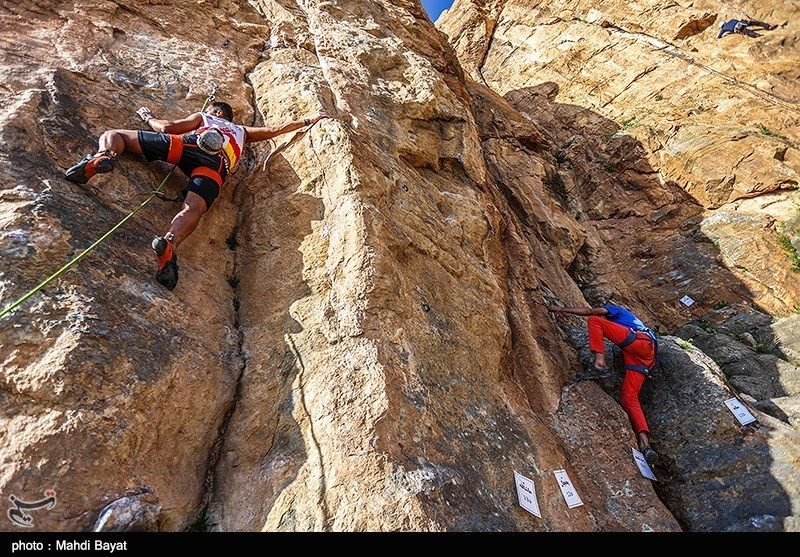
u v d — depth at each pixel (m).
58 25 3.85
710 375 4.17
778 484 3.33
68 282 2.50
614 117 9.23
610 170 8.42
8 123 2.92
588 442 3.77
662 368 4.41
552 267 6.39
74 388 2.21
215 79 4.43
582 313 4.94
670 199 7.67
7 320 2.25
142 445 2.34
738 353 5.43
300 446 2.59
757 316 5.98
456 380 3.28
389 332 3.08
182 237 3.06
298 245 3.54
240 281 3.55
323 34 5.27
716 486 3.53
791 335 5.47
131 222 3.09
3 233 2.47
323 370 2.83
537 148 8.55
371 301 3.12
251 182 4.04
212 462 2.65
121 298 2.67
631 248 7.48
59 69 3.50
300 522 2.28
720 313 6.22
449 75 6.97
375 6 6.45
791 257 6.38
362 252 3.26
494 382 3.57
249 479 2.54
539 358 4.33
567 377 4.61
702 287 6.54
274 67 4.73
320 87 4.48
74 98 3.40
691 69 9.08
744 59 8.74
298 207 3.70
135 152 3.30
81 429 2.15
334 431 2.56
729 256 6.65
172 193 3.50
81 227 2.78
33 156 2.90
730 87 8.52
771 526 3.13
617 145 8.48
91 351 2.34
